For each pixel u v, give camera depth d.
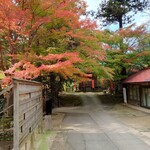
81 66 12.85
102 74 17.50
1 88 9.66
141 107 18.19
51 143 7.26
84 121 12.34
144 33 21.23
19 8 8.68
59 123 11.60
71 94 31.25
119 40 20.97
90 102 23.80
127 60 20.86
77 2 11.11
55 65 8.07
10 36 9.30
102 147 6.82
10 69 8.00
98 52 12.49
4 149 6.86
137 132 9.06
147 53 20.38
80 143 7.30
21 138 4.59
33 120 6.43
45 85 17.31
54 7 9.66
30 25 9.38
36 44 10.85
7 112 9.77
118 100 24.06
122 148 6.70
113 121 12.20
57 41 11.58
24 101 4.98
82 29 11.65
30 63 8.77
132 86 20.88
